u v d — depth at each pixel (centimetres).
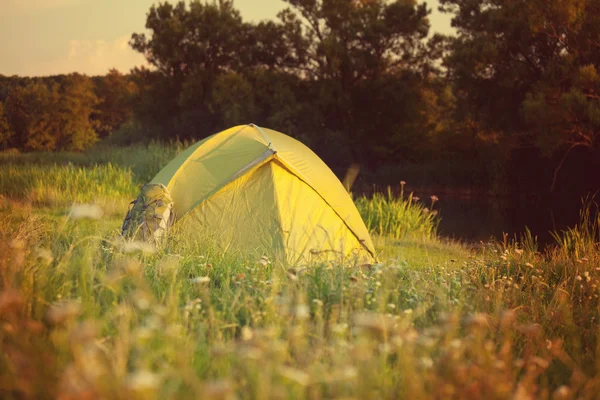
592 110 2353
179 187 726
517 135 3014
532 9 2609
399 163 4059
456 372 233
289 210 720
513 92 2909
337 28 4044
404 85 3925
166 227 647
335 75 4084
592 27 2520
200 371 246
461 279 503
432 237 1316
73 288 335
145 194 663
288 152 775
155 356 235
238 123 3984
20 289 289
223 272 456
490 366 254
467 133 3725
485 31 2969
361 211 1330
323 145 3900
